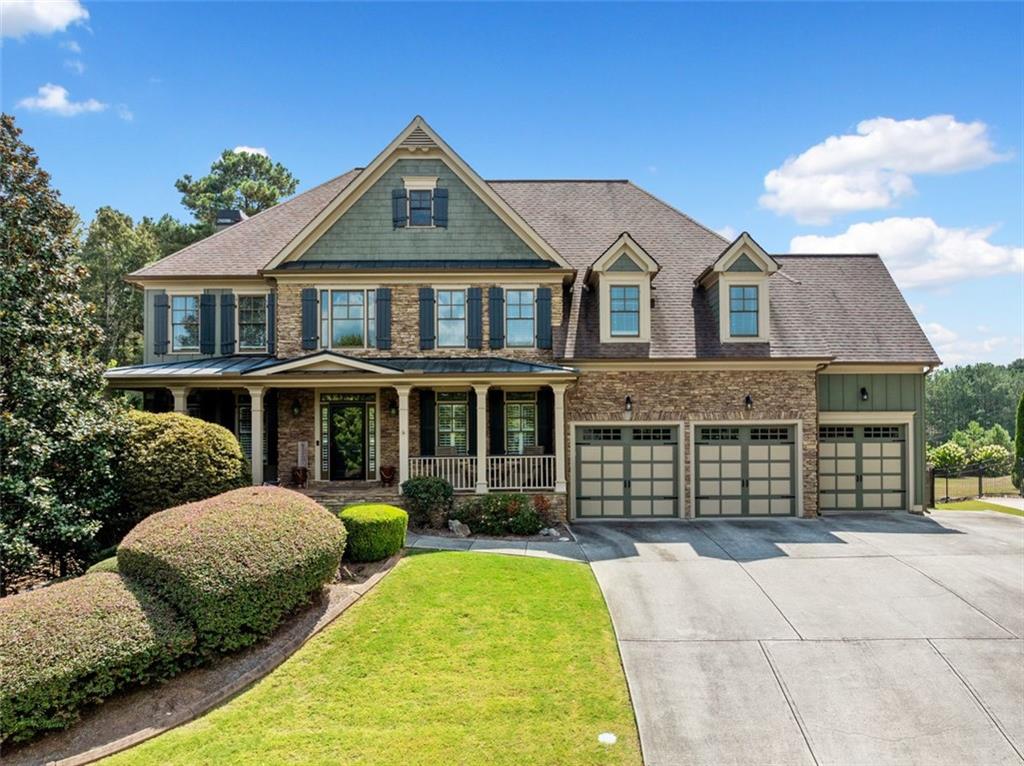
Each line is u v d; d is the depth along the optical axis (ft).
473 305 56.80
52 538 34.60
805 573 37.83
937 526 51.34
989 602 32.96
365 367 50.55
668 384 55.42
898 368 57.67
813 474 55.47
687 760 20.62
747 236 55.88
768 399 55.42
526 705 23.44
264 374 50.47
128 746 21.35
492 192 57.77
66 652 21.86
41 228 36.24
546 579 35.47
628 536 47.75
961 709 23.43
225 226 71.31
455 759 20.42
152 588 25.91
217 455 39.78
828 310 60.34
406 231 57.77
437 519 48.78
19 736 20.86
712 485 55.83
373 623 29.37
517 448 56.70
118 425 38.42
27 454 33.65
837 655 27.27
